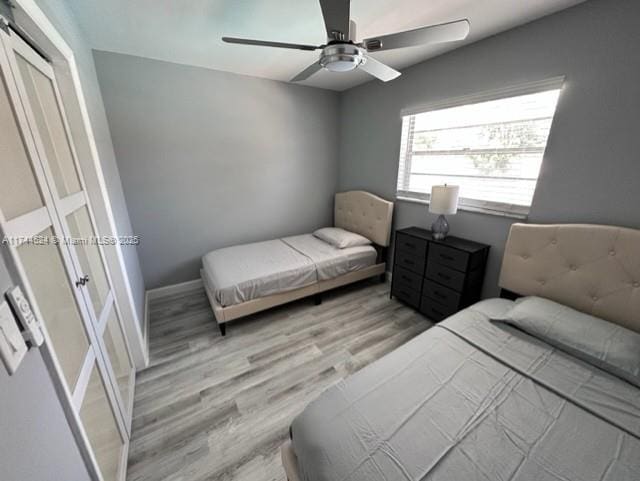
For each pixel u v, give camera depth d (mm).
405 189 3086
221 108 2959
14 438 501
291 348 2201
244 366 2006
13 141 757
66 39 1445
